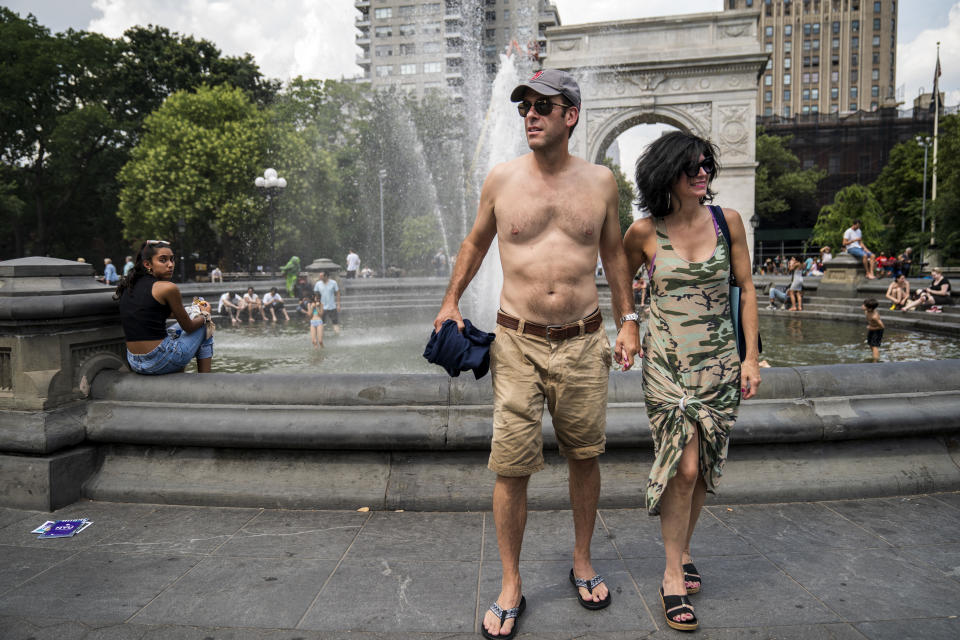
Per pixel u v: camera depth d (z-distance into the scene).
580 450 2.27
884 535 2.80
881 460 3.32
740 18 31.11
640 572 2.53
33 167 37.22
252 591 2.39
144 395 3.51
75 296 3.44
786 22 92.25
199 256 41.31
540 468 2.23
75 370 3.50
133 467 3.46
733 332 2.32
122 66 39.16
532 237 2.21
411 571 2.55
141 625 2.17
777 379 3.33
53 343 3.35
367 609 2.26
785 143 63.09
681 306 2.29
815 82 92.06
